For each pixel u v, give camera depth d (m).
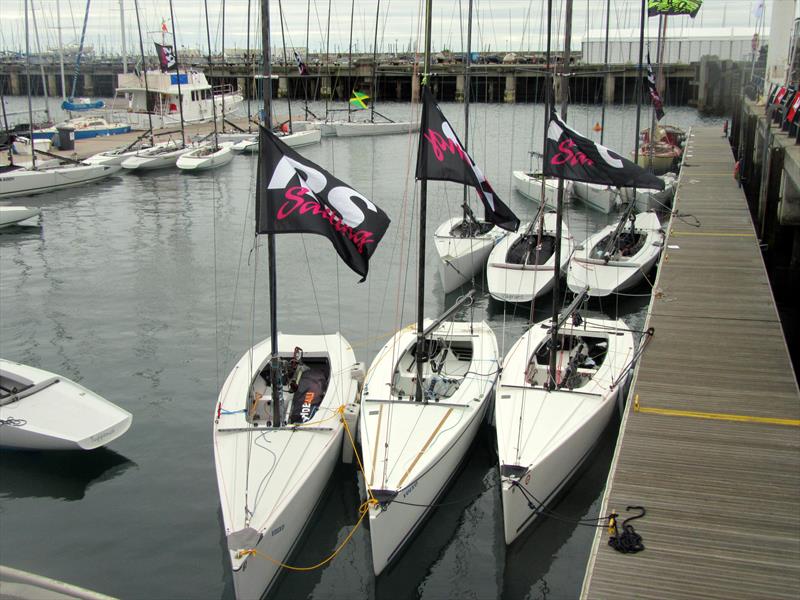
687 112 93.75
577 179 15.21
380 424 15.09
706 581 10.20
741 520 11.44
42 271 29.77
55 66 115.81
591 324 19.59
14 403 16.69
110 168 50.00
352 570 13.17
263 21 12.63
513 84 103.94
